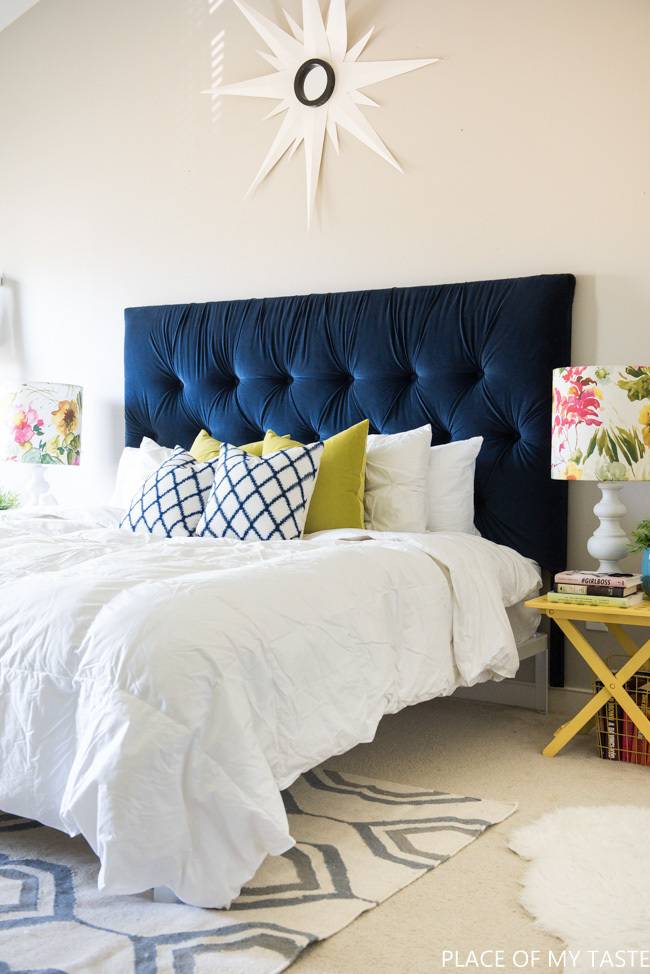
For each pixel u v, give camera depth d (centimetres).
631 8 314
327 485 306
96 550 252
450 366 337
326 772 258
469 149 344
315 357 364
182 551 249
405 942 163
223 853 170
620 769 262
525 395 322
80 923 167
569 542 327
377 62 360
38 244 455
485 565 283
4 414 464
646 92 313
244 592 197
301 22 377
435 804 230
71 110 442
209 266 406
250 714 179
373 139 363
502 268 339
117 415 436
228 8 396
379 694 222
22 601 198
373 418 354
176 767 167
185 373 399
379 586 236
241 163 396
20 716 185
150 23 418
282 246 387
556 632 325
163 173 418
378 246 364
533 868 189
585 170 323
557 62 327
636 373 267
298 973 152
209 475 319
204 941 160
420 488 317
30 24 451
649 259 313
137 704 169
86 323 443
